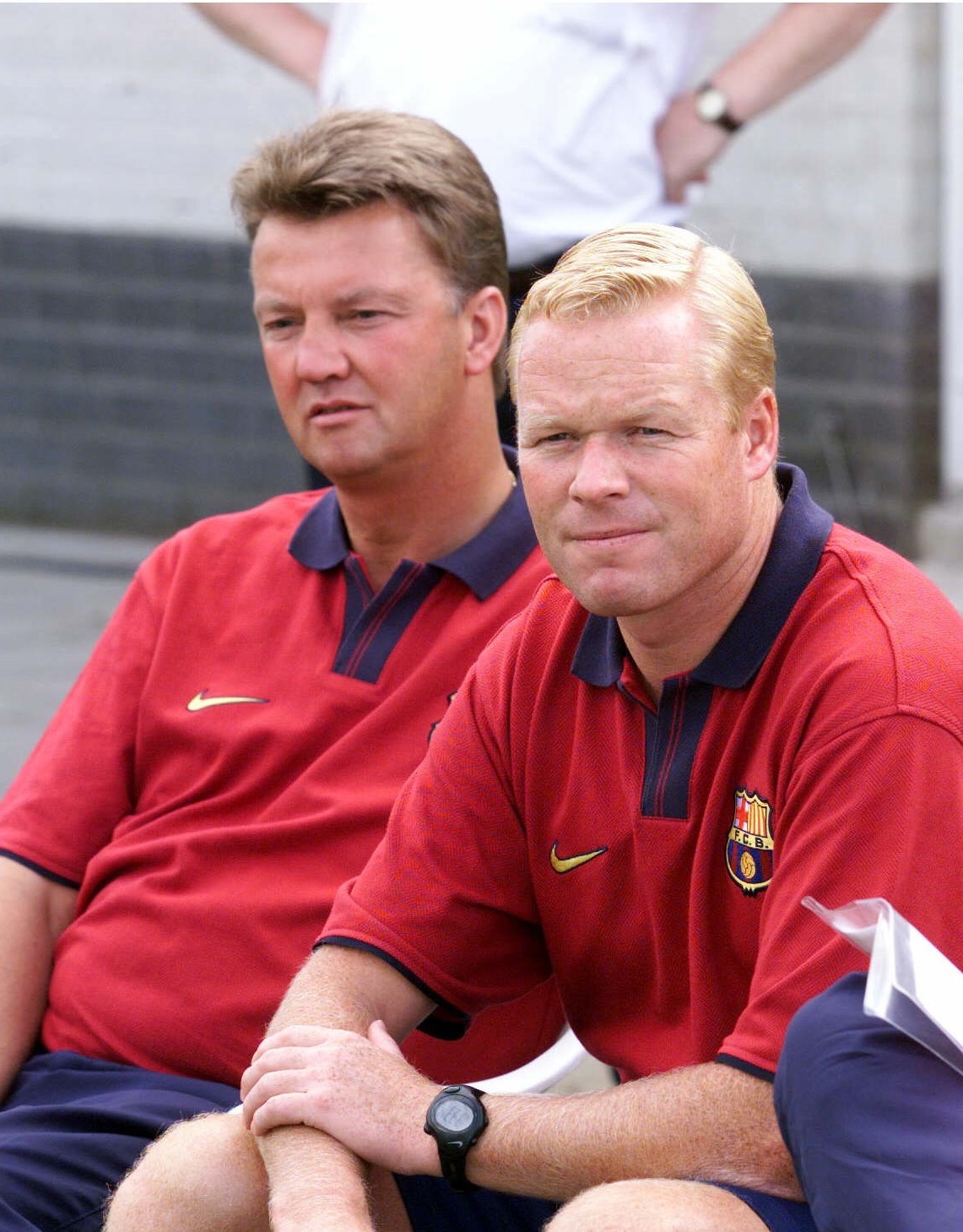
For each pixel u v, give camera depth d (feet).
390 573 28.32
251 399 81.10
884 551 21.54
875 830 19.56
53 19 80.79
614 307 20.52
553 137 38.60
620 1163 20.17
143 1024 26.94
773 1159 19.36
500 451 28.58
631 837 22.34
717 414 20.65
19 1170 24.54
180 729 28.50
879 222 66.23
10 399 86.28
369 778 27.04
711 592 21.25
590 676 22.58
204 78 78.84
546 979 25.30
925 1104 16.98
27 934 28.40
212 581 29.35
